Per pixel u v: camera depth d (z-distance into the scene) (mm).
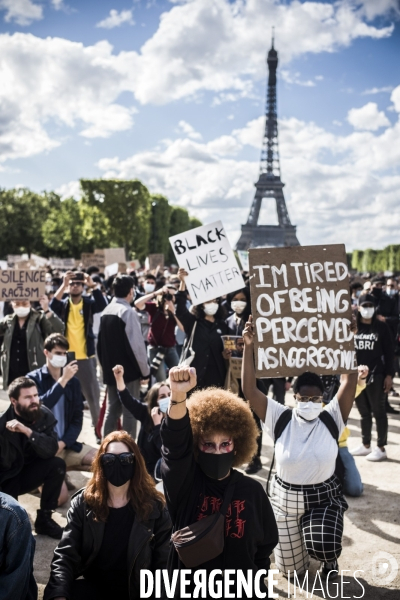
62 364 7488
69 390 7406
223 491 3387
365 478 7938
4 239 81250
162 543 3969
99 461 3855
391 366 8578
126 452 3840
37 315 9594
